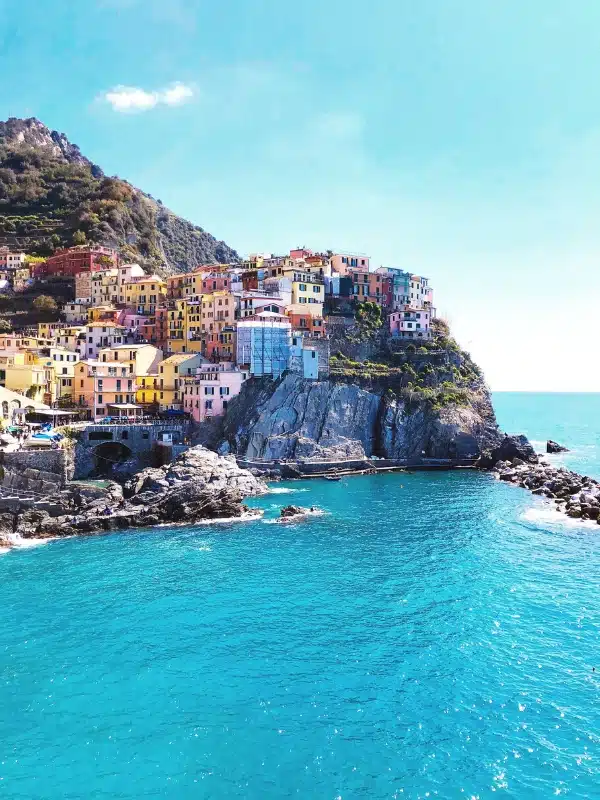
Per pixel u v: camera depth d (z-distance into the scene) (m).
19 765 39.94
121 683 48.81
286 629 57.47
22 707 45.72
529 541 85.12
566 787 37.69
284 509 99.69
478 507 105.94
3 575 71.31
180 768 39.69
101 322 166.62
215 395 138.00
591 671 49.88
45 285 199.00
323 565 74.69
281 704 46.09
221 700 46.62
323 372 153.50
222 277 174.00
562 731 42.75
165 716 44.75
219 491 101.81
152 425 128.00
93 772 39.34
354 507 105.25
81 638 55.78
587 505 100.31
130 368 145.25
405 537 86.94
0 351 139.25
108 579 70.06
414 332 175.50
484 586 67.69
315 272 180.38
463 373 175.00
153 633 56.72
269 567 74.06
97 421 129.00
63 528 88.00
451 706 45.66
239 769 39.56
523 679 48.94
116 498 98.38
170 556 78.19
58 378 137.25
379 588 67.25
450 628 57.50
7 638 55.66
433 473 143.88
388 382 159.12
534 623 58.44
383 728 43.31
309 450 139.38
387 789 37.78
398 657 52.41
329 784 38.25
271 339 146.75
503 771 39.09
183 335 164.50
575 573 71.81
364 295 184.00
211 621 59.12
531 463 146.88
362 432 152.25
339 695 47.19
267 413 139.12
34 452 96.38
